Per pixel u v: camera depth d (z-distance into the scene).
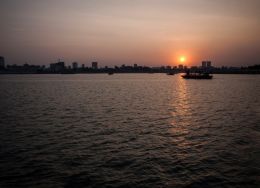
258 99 68.06
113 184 17.27
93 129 33.38
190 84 153.62
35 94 85.50
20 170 19.56
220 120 39.25
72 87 126.50
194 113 46.28
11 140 27.83
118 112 47.53
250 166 20.14
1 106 55.31
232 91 96.12
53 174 18.83
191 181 17.64
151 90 106.12
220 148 24.86
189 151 24.08
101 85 147.00
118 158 22.22
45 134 30.59
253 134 30.20
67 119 40.31
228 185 17.00
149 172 19.20
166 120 39.62
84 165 20.61
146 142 27.27
